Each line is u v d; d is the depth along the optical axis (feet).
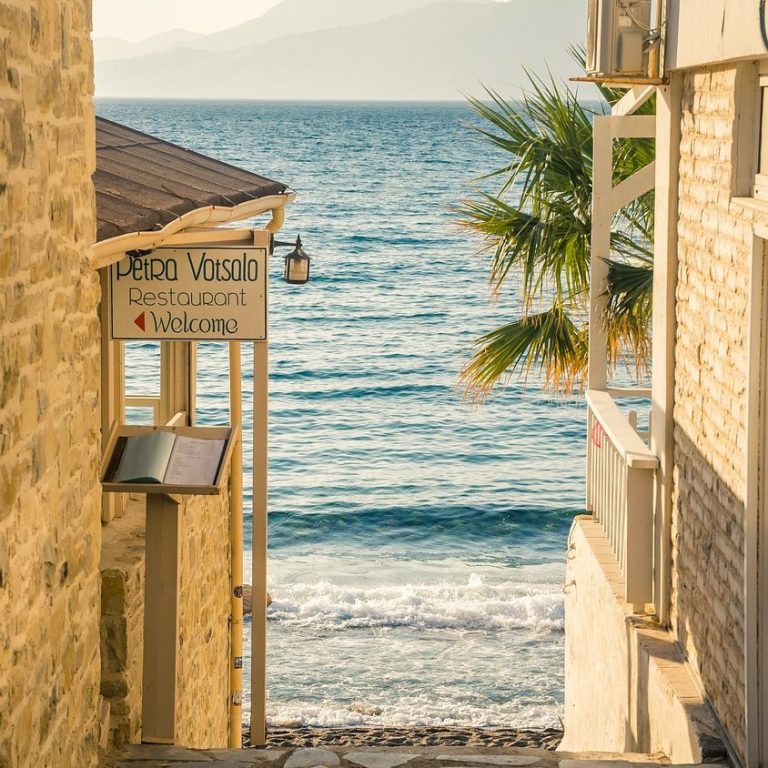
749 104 34.71
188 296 38.55
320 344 234.38
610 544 51.83
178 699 42.19
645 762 35.83
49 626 25.55
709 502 37.63
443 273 301.22
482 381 63.36
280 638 102.89
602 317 53.06
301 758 34.91
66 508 27.17
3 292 21.77
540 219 60.59
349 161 570.87
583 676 54.49
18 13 22.45
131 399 48.70
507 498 152.15
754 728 32.60
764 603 32.40
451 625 106.22
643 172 52.03
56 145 25.82
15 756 22.65
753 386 32.68
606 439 52.06
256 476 41.63
